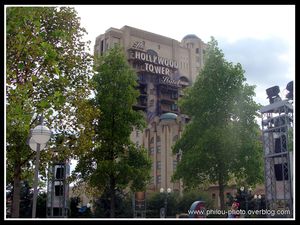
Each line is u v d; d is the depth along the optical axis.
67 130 20.83
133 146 29.02
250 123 28.69
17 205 19.27
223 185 27.64
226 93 28.91
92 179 26.95
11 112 13.45
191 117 30.41
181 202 47.47
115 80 28.89
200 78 29.88
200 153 27.17
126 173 27.16
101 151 27.61
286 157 21.55
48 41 19.97
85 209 38.91
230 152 27.14
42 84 18.61
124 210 41.16
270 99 23.67
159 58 91.94
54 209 21.72
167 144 71.94
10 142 18.91
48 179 22.12
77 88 21.22
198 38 99.75
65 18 20.77
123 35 88.31
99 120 28.09
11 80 14.85
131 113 28.80
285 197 21.14
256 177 27.72
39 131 12.73
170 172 70.25
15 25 11.37
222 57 29.77
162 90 91.38
